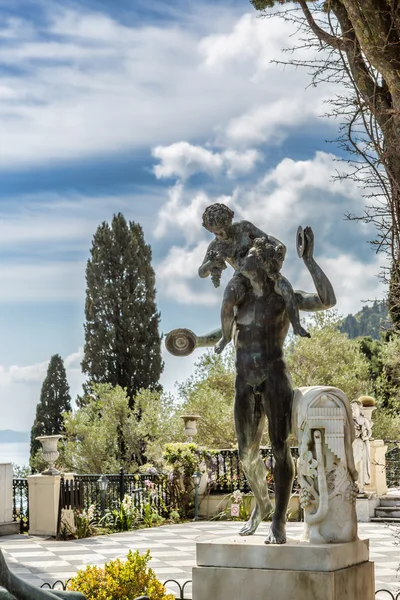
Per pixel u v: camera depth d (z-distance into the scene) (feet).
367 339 112.06
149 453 97.71
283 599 20.18
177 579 35.53
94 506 53.52
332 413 21.11
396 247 22.40
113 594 23.54
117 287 128.16
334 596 19.79
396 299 23.06
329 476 21.13
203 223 22.98
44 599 12.00
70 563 40.11
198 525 54.29
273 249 21.98
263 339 22.13
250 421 22.25
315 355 93.35
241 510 55.72
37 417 135.03
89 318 128.47
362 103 22.67
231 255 22.85
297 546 20.38
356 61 22.80
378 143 22.21
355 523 21.38
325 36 23.52
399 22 20.84
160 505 57.52
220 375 98.32
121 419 105.70
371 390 92.58
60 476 50.72
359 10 20.93
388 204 22.24
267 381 21.97
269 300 22.21
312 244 22.06
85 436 102.37
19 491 53.57
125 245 129.18
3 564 11.85
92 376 126.93
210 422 90.94
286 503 21.53
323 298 21.57
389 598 30.89
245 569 20.72
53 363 136.05
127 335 127.34
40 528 50.24
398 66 20.98
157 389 127.85
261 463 22.85
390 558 40.04
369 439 55.47
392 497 55.01
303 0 24.00
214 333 23.68
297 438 21.52
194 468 57.62
